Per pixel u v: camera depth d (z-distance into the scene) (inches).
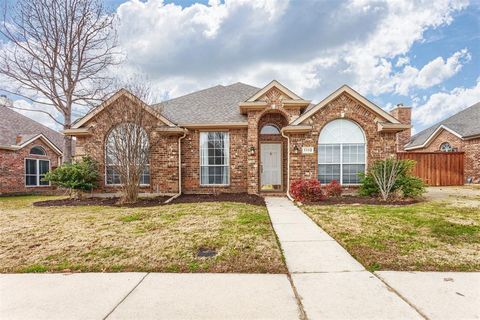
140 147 427.2
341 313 112.1
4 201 484.4
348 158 488.1
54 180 460.4
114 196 493.0
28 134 745.0
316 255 181.5
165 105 599.8
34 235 228.4
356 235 220.5
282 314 111.7
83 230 243.8
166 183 500.1
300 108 506.3
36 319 111.1
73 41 636.1
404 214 284.8
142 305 120.3
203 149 530.0
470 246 190.9
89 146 499.2
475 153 674.2
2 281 146.1
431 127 956.0
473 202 362.3
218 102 605.3
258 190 506.3
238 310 115.1
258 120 504.1
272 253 182.9
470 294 126.5
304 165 478.6
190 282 142.9
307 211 322.0
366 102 476.1
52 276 152.0
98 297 128.0
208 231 234.8
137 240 212.1
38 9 593.9
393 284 137.5
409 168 412.2
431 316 109.3
